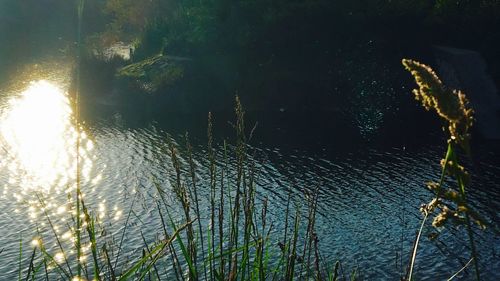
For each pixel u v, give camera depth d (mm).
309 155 46094
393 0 58469
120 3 83188
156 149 47219
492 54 55969
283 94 58375
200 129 52562
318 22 59312
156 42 67188
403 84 57750
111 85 61125
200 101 58719
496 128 50531
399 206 36250
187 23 65375
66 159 44938
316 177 41469
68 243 28469
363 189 39250
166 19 68188
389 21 59188
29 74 71062
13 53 83312
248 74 59875
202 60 60906
